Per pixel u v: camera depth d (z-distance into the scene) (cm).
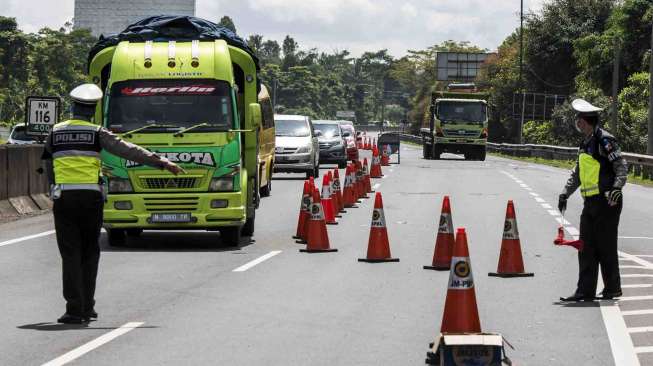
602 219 1315
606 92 8706
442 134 6544
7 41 15675
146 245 1962
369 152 8231
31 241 1989
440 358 875
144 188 1883
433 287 1433
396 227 2283
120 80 1955
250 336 1087
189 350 1014
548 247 1931
